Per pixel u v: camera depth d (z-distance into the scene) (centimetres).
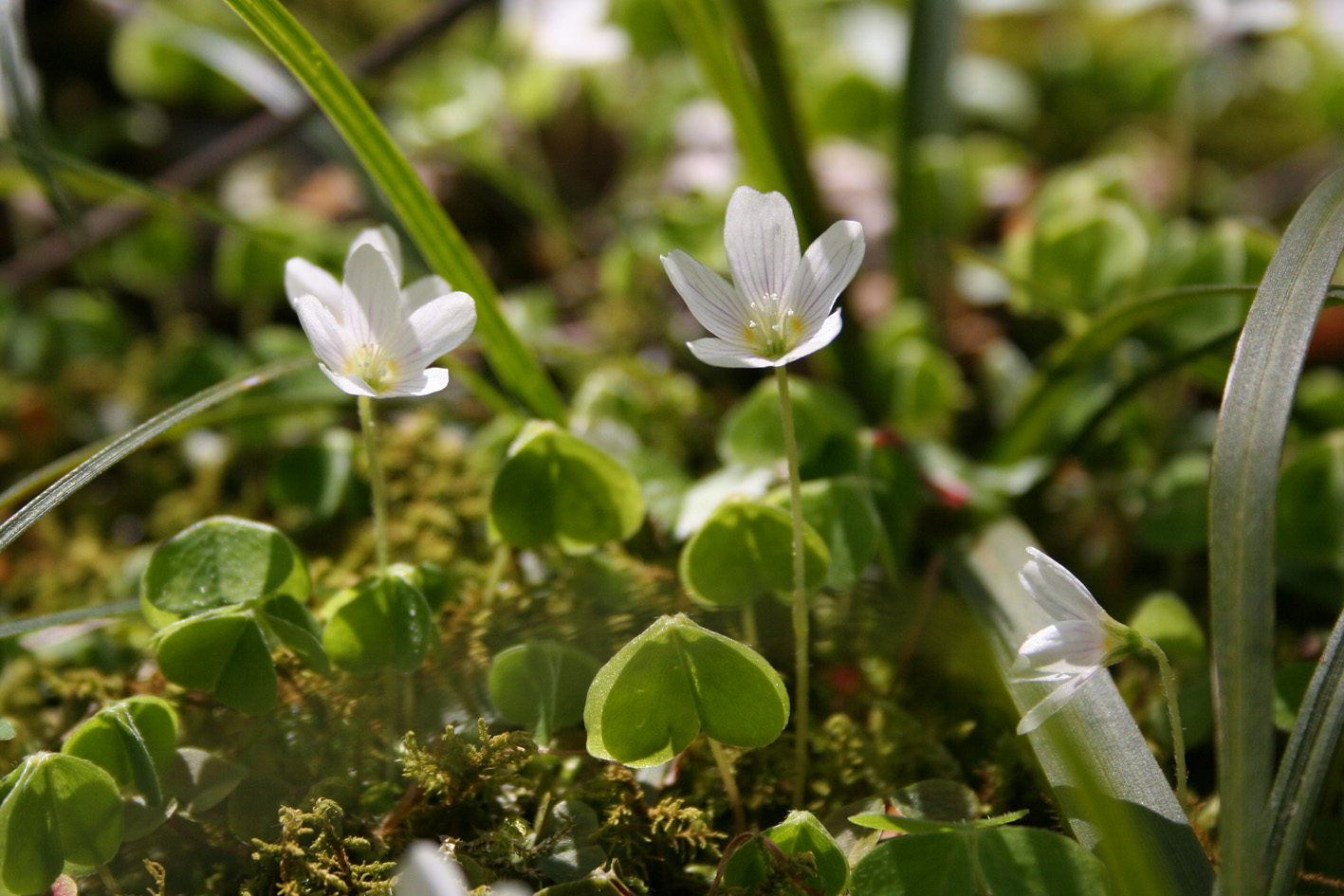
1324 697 36
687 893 39
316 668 38
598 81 60
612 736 37
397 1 72
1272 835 36
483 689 40
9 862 37
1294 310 37
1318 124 62
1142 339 45
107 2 53
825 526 40
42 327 49
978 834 37
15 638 41
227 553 39
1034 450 45
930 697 40
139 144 61
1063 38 69
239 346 52
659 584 41
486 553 43
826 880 37
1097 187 48
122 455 38
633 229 50
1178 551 43
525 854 38
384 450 44
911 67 48
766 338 37
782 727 38
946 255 49
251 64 49
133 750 38
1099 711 38
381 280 38
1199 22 53
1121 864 36
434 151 53
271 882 38
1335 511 42
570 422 44
